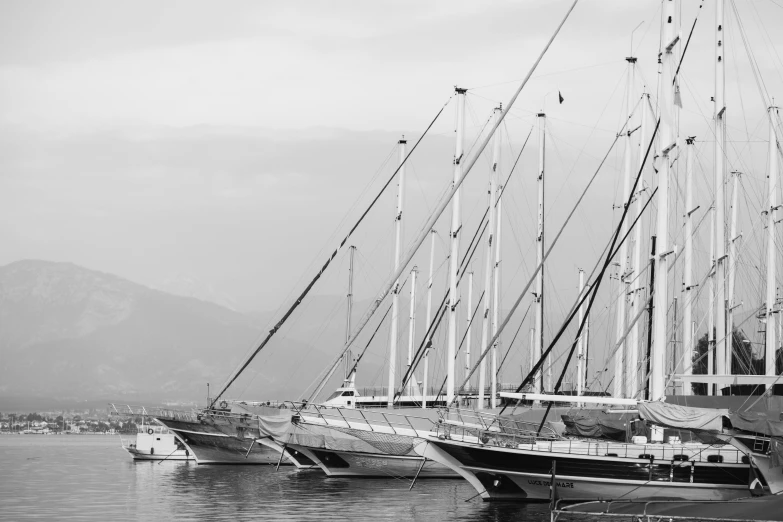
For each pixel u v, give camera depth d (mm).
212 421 74938
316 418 60469
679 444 43312
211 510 47500
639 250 68438
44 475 78062
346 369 82938
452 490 55156
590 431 47500
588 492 44312
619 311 69625
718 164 56094
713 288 63719
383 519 43062
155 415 79812
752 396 43906
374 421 59000
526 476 45469
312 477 63562
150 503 51656
